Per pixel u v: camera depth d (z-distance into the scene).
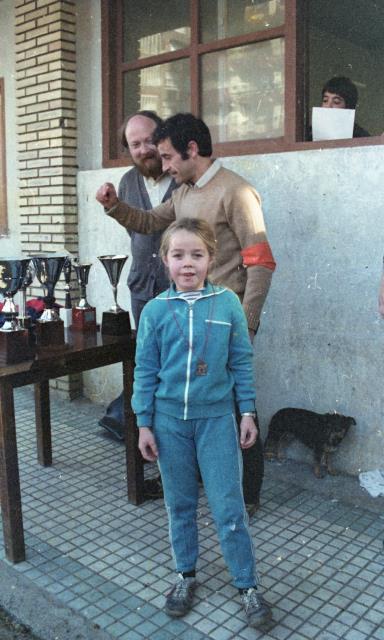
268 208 3.69
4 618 2.51
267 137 3.88
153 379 2.35
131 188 3.72
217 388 2.30
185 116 2.84
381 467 3.46
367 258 3.38
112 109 4.59
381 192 3.29
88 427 4.41
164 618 2.43
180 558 2.46
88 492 3.44
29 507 3.29
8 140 5.42
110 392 4.82
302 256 3.60
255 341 3.85
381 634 2.30
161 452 2.37
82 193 4.74
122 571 2.73
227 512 2.30
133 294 3.78
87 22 4.61
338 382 3.56
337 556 2.79
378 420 3.44
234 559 2.34
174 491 2.40
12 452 2.73
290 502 3.28
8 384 2.67
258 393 3.89
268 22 3.78
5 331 2.63
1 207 5.58
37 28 4.71
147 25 4.39
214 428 2.31
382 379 3.40
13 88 5.30
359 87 4.42
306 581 2.61
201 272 2.28
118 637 2.33
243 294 2.92
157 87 4.39
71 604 2.52
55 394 5.07
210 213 2.86
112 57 4.55
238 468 2.34
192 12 4.09
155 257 3.59
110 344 2.98
